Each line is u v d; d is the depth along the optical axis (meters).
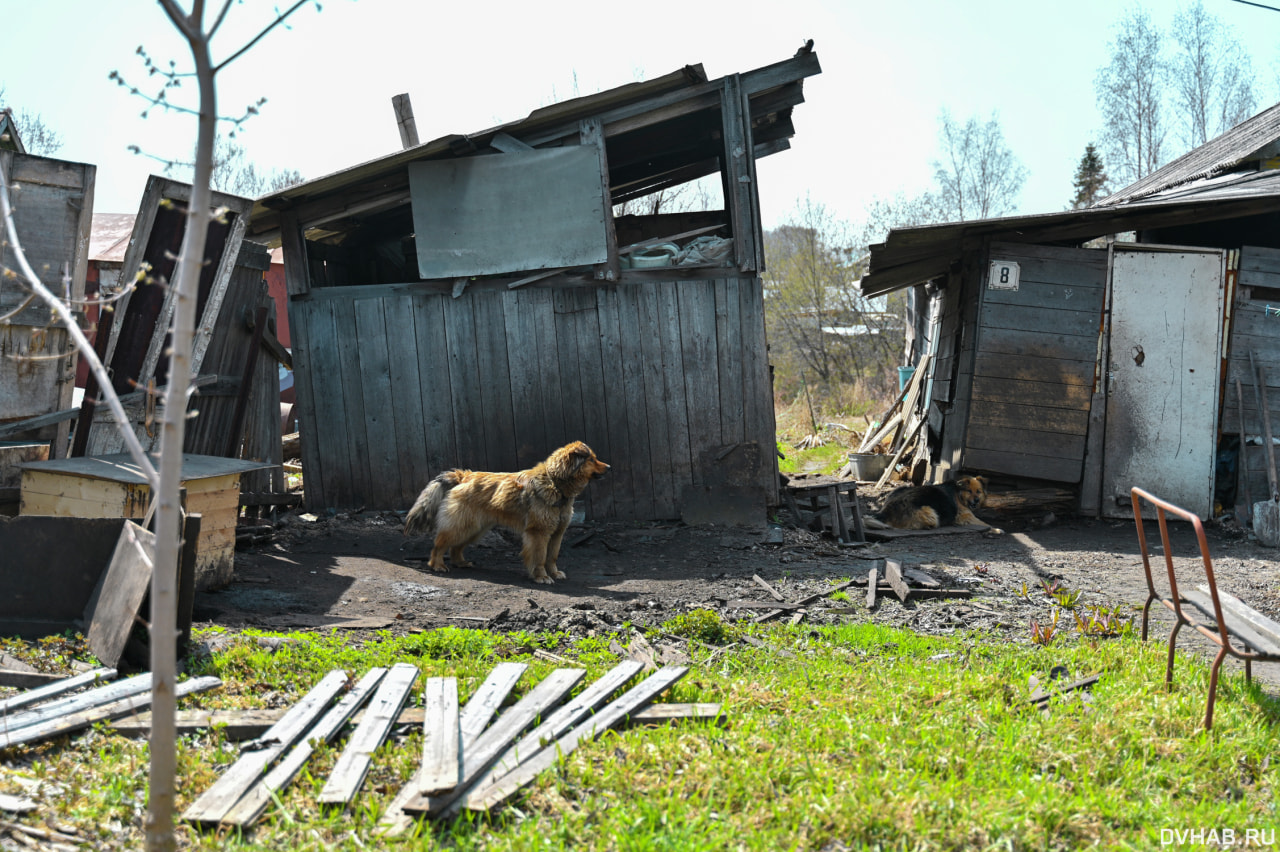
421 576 7.54
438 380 10.20
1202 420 10.66
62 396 6.75
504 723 3.95
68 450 6.96
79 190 6.48
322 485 10.33
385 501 10.29
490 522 7.74
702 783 3.47
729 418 10.02
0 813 2.92
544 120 9.69
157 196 6.95
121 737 3.65
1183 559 8.84
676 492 10.08
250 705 4.13
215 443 8.77
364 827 3.13
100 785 3.27
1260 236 12.02
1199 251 10.61
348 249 12.57
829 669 5.16
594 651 5.52
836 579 7.67
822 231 29.47
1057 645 5.79
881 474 15.12
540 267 9.94
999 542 9.77
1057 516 10.91
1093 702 4.56
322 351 10.26
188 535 4.58
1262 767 3.96
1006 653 5.57
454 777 3.33
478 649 5.34
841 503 9.98
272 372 10.23
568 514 7.71
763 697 4.48
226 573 6.55
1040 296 10.78
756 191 9.82
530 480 7.51
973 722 4.25
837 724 4.11
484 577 7.66
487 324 10.13
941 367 13.71
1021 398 10.80
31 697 3.86
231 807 3.15
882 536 9.89
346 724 3.99
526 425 10.15
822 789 3.44
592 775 3.49
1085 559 8.85
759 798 3.40
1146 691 4.69
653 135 11.23
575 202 9.84
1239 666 5.44
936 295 15.31
